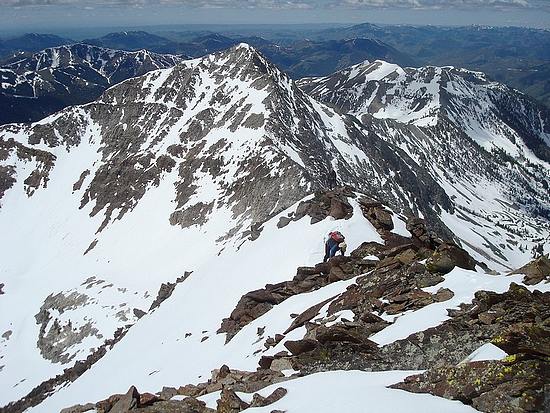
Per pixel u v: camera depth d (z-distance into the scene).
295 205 75.69
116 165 192.38
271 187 129.62
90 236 166.12
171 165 170.12
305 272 48.34
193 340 54.09
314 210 67.31
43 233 177.75
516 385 15.22
